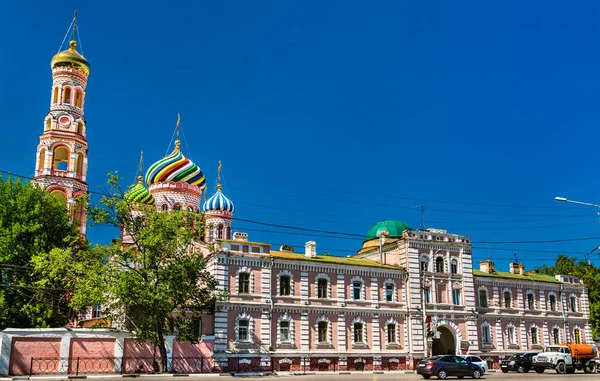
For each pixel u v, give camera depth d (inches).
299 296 2381.9
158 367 1958.7
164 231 1878.7
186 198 3006.9
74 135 2876.5
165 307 1840.6
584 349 2340.1
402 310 2593.5
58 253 1866.4
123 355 1908.2
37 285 2047.2
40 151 2842.0
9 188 2278.5
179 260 1911.9
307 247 2556.6
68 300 2177.7
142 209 1947.6
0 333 1726.1
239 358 2174.0
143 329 1846.7
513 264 3277.6
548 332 3097.9
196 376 1771.7
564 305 3203.7
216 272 2224.4
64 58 2965.1
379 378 1860.2
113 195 1909.4
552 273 3818.9
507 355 2869.1
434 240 2765.7
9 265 2055.9
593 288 3390.7
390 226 3184.1
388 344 2527.1
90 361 1847.9
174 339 2033.7
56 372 1782.7
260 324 2265.0
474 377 1909.4
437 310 2679.6
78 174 2881.4
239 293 2252.7
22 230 2167.8
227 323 2197.3
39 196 2303.2
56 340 1809.8
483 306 2908.5
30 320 2100.1
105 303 1868.8
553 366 2285.9
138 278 1808.6
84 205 1888.5
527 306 3068.4
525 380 1737.2
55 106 2910.9
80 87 2997.0
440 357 1904.5
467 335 2743.6
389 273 2625.5
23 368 1740.9
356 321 2481.5
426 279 2701.8
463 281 2802.7
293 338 2320.4
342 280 2501.2
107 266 1845.5
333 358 2379.4
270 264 2343.8
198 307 1996.8
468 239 2891.2
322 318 2409.0
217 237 3262.8
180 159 3080.7
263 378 1765.5
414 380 1807.3
